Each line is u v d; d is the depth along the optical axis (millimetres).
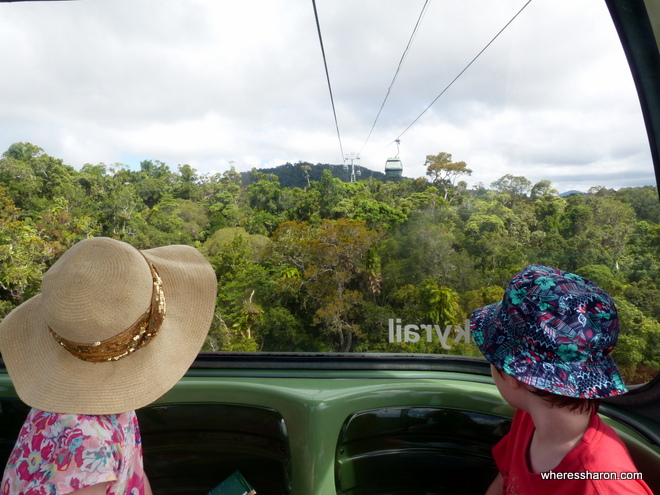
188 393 1447
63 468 631
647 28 1166
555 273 693
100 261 706
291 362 1636
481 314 792
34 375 734
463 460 1402
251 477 1479
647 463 1016
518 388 699
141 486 818
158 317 767
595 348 626
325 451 1382
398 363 1625
